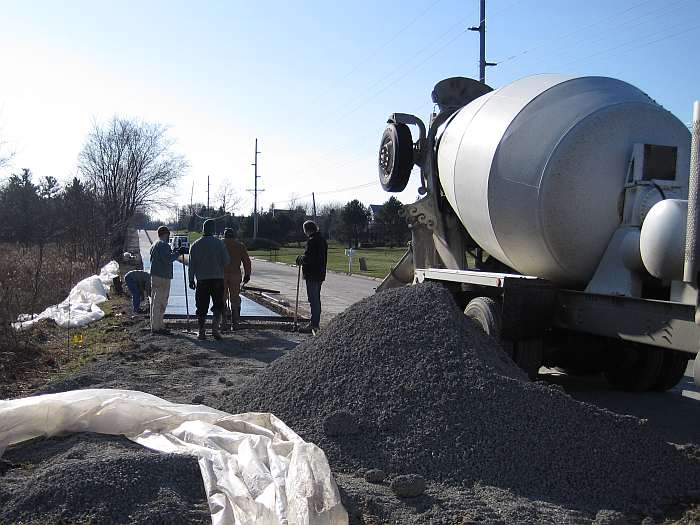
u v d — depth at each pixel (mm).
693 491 4715
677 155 7246
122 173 43125
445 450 5020
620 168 7273
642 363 8391
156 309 12047
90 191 32344
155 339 11367
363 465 5020
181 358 9656
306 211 92312
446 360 5855
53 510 3951
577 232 7316
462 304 9039
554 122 7594
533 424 5145
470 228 9055
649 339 6285
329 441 5285
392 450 5094
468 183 8625
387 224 66625
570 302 7461
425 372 5758
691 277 5363
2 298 11305
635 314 6469
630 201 7105
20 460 4918
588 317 7156
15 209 31141
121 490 4078
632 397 8312
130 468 4266
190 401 6898
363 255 56406
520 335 7562
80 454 4770
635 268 6836
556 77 8266
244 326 13266
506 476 4801
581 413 5234
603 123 7375
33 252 21578
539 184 7441
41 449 5117
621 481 4773
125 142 43438
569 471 4832
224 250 11555
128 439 5297
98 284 18719
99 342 11383
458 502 4398
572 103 7672
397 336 6230
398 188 11156
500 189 7859
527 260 7910
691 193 5348
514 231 7809
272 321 14555
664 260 6023
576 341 8273
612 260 7070
